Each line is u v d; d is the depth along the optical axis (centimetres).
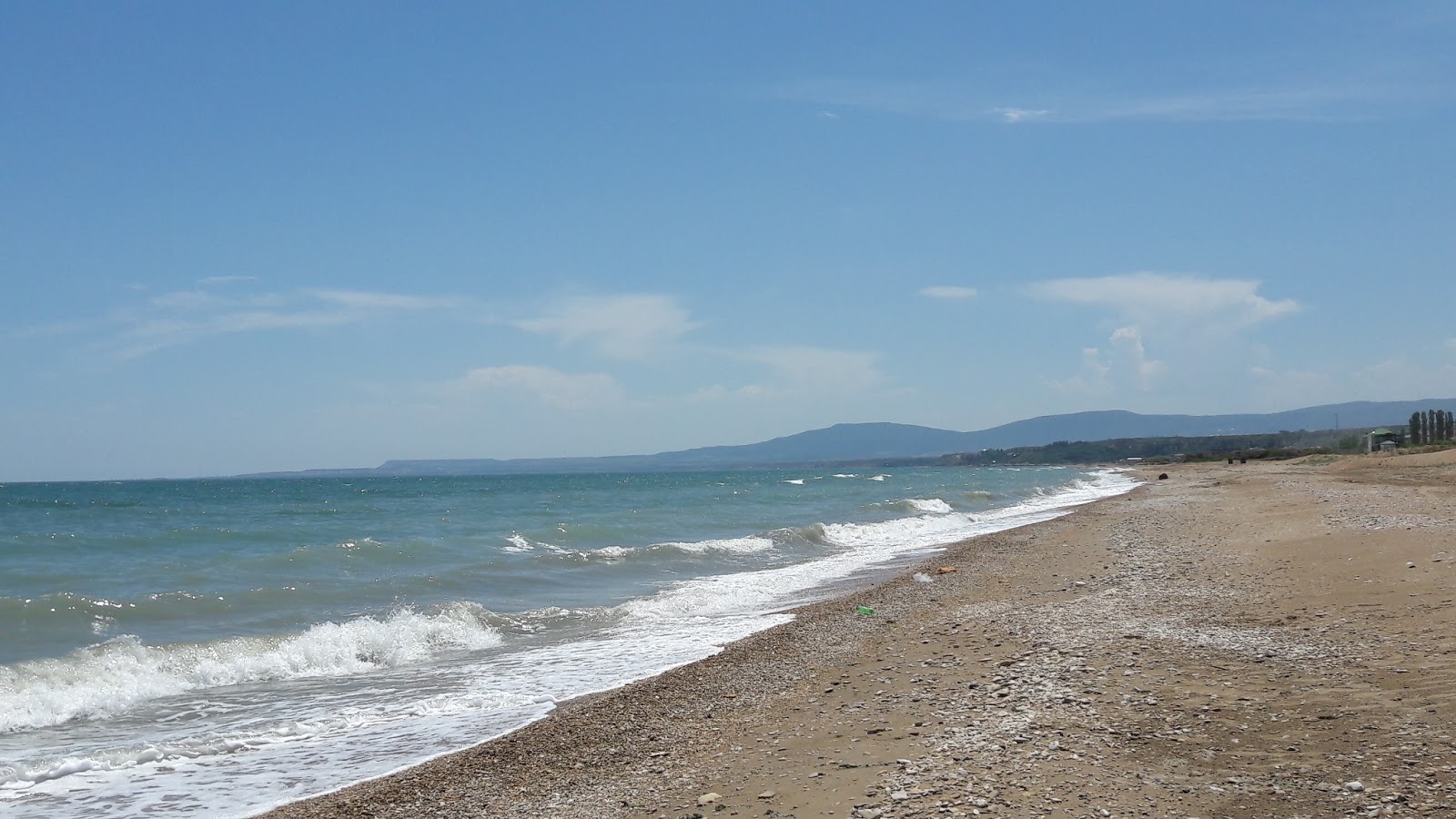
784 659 1306
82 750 991
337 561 2448
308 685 1286
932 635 1375
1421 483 4372
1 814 802
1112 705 873
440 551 2784
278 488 10919
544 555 2691
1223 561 1889
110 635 1514
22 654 1365
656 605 1883
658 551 2792
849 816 650
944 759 756
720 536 3622
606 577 2353
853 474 17175
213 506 5916
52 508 5719
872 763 773
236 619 1667
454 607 1705
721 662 1316
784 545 3209
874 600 1820
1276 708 821
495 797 793
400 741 1000
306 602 1839
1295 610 1282
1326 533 2133
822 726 916
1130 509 4134
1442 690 814
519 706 1136
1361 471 6462
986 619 1468
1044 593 1705
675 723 1000
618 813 719
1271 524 2592
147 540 3016
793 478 14225
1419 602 1213
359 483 13350
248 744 1001
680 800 733
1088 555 2292
